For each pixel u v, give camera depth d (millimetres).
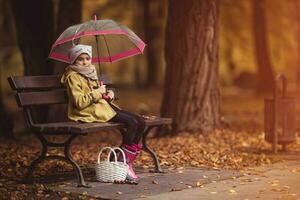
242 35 36688
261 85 31984
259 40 31562
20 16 17266
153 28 37656
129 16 37688
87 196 8086
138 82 45688
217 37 14359
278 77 11930
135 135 9094
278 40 39250
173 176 9453
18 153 11852
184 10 14117
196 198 8000
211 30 14195
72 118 9016
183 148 12273
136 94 38250
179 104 14172
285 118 11992
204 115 14164
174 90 14242
